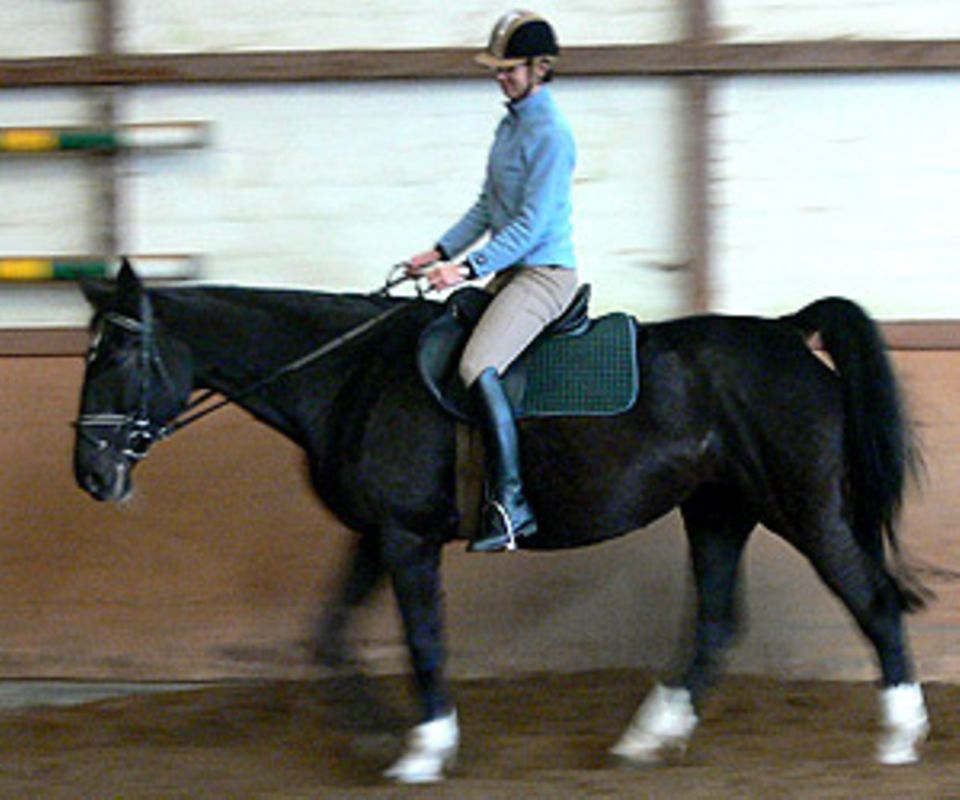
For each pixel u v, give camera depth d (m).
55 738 7.55
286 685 8.51
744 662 8.55
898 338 8.47
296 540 8.64
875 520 6.71
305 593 8.64
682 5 8.56
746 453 6.73
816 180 8.59
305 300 6.87
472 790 6.41
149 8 8.82
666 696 7.09
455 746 6.81
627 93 8.62
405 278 7.09
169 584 8.71
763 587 8.51
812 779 6.50
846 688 8.30
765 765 6.86
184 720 7.86
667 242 8.64
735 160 8.61
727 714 7.86
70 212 8.88
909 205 8.57
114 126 8.78
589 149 8.66
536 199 6.56
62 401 8.75
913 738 6.78
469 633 8.64
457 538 6.81
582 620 8.61
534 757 7.12
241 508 8.67
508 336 6.60
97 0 8.80
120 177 8.80
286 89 8.78
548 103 6.67
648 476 6.70
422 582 6.73
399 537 6.70
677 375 6.75
